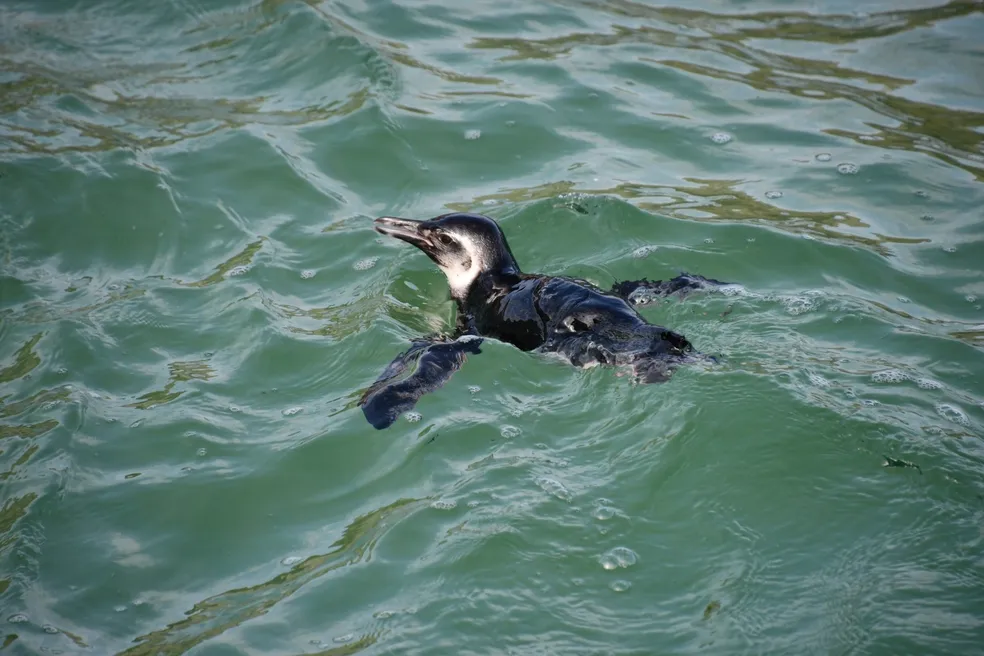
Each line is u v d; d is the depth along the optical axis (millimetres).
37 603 7043
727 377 8219
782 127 13227
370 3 15984
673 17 15953
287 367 9414
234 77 14547
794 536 6957
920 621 6234
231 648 6570
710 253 10734
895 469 7383
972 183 11977
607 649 6293
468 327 9891
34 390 9125
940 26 15352
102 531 7660
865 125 13211
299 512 7785
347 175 12508
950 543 6789
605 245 11008
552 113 13516
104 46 15352
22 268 10977
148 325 10031
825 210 11523
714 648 6234
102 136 13094
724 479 7414
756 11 16125
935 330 9383
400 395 8375
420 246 10273
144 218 11719
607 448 7863
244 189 12227
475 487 7586
